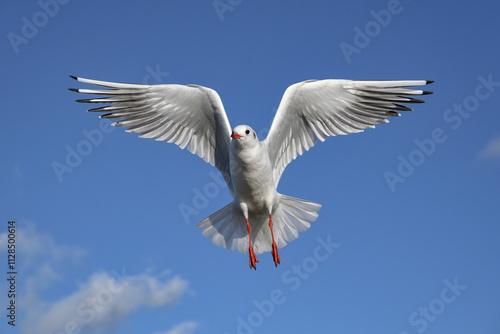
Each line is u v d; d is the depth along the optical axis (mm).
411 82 6016
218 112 5977
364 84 6090
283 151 6441
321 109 6250
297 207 6410
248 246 6414
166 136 6332
